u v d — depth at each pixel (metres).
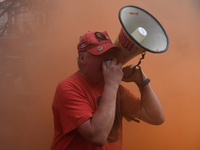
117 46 1.25
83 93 1.25
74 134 1.22
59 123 1.32
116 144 1.38
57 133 1.35
